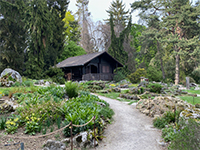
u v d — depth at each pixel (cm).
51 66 2931
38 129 666
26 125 669
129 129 820
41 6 2761
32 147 564
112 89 1994
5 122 677
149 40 4044
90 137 640
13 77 1573
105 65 3262
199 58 3553
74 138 627
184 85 3622
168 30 4059
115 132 783
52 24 3097
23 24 2881
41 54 2811
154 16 4000
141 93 1798
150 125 877
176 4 3675
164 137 697
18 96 1033
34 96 941
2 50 2683
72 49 4556
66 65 3130
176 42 3691
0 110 788
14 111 802
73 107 830
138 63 4981
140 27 5034
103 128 799
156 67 4497
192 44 3438
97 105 973
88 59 2883
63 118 781
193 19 3622
